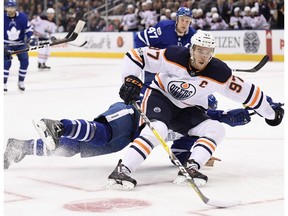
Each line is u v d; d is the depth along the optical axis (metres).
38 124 4.38
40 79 13.74
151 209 3.78
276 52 16.81
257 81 12.21
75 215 3.66
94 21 21.28
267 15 17.30
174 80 4.51
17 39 11.23
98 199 4.03
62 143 4.74
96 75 14.41
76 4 21.66
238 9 17.78
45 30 16.30
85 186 4.40
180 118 4.68
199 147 4.50
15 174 4.80
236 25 17.89
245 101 4.63
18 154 4.84
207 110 4.99
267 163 5.19
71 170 4.95
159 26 6.10
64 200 4.01
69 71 15.66
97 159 5.37
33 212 3.73
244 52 17.45
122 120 4.66
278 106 4.90
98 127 4.58
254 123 7.40
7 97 10.41
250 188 4.33
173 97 4.61
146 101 4.62
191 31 6.13
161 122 4.46
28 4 22.53
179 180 4.43
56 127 4.39
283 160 5.30
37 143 4.80
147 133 4.38
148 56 4.54
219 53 18.05
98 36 20.80
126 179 4.23
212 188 4.34
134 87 4.44
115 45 20.33
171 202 3.95
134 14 20.16
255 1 17.52
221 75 4.47
